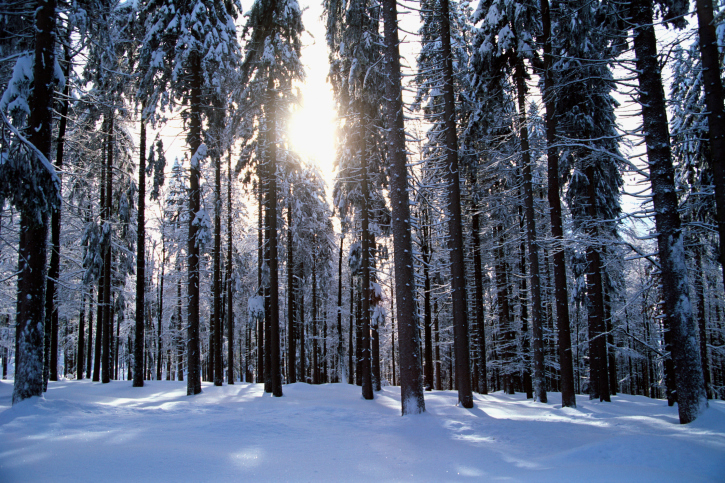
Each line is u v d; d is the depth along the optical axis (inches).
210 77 649.0
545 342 882.8
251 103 695.1
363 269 702.5
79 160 682.8
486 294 1063.6
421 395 443.5
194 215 660.7
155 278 1373.0
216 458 254.5
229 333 998.4
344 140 723.4
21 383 386.9
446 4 546.9
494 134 708.0
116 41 574.9
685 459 251.9
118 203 896.9
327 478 224.2
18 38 508.1
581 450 280.2
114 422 366.0
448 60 548.1
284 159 782.5
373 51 595.2
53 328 897.5
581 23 505.7
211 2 645.3
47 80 428.5
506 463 264.4
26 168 370.3
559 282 554.9
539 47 554.3
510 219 877.2
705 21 342.0
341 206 770.8
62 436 304.7
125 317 1304.1
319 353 1402.6
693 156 523.5
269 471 233.1
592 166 665.0
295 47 727.1
